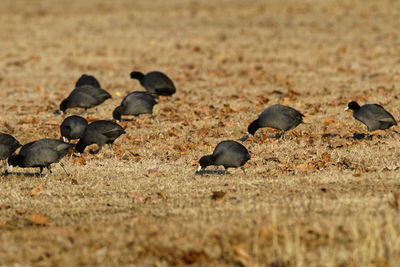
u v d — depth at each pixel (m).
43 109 51.12
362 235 20.30
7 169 33.84
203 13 105.69
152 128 43.28
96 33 91.94
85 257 19.61
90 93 47.34
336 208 23.52
